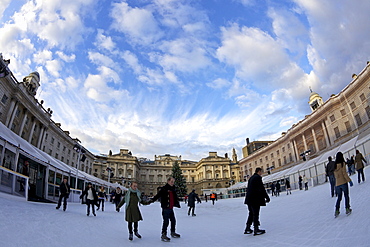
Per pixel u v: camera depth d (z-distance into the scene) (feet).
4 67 60.70
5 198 42.29
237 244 21.01
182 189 228.02
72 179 93.86
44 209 37.91
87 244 19.83
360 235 16.39
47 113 146.30
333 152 116.57
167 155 356.38
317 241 17.83
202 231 30.60
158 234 28.53
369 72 126.31
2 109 108.17
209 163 310.86
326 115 159.02
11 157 52.90
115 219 41.04
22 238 18.37
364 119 132.77
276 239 20.77
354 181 49.44
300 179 96.17
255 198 23.81
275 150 216.13
